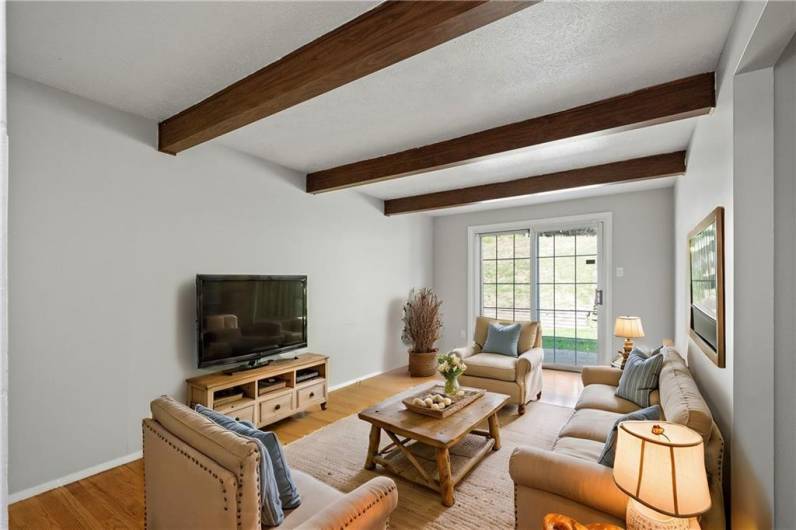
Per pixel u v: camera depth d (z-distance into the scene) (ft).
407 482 8.32
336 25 6.03
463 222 20.35
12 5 5.48
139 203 9.38
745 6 5.09
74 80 7.70
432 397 9.35
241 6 5.57
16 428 7.53
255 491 4.28
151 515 5.48
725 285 5.98
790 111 5.17
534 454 5.77
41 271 7.84
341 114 9.04
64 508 7.37
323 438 10.52
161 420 5.48
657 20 5.79
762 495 5.17
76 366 8.31
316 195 14.35
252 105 7.40
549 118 8.97
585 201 16.93
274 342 12.02
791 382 5.12
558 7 5.53
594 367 11.14
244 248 11.77
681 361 8.75
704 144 8.02
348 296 15.78
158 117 9.43
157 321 9.69
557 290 17.70
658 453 4.36
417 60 6.83
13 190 7.51
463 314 20.29
